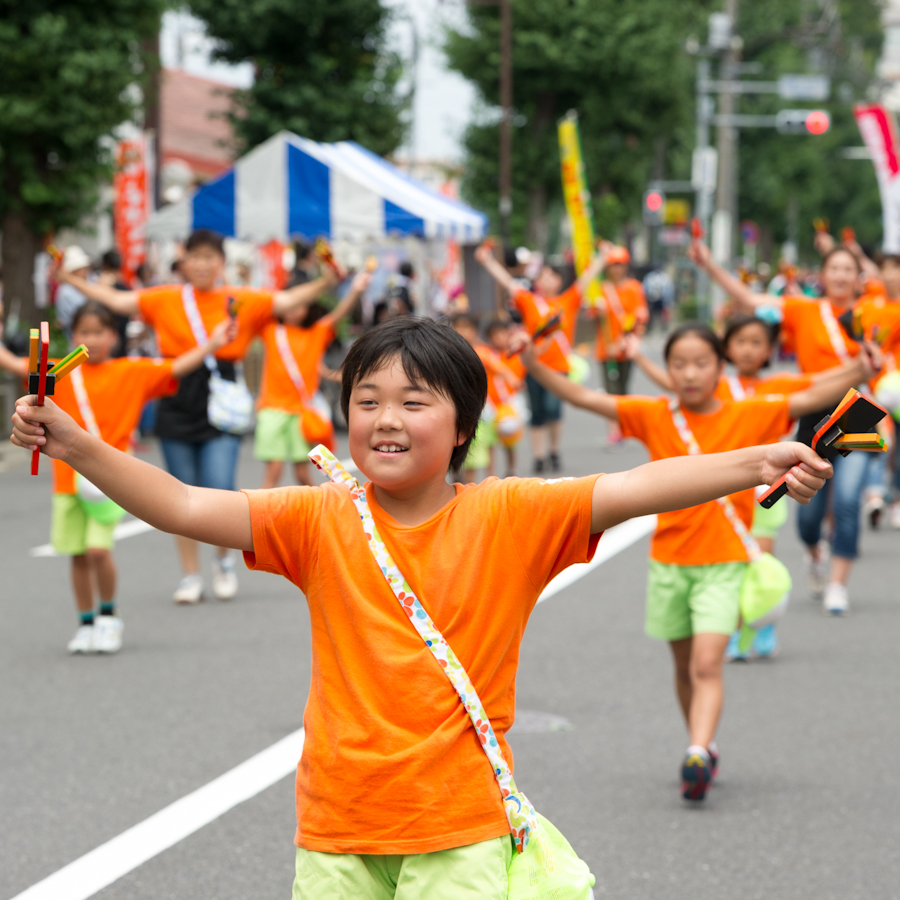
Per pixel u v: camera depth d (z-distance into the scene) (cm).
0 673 1390
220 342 1424
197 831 958
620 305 3017
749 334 1359
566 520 524
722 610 1012
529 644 1514
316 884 515
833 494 1697
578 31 8231
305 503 536
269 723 1212
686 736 1184
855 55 14575
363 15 5216
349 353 525
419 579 523
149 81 3969
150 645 1512
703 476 505
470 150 8894
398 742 507
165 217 2997
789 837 947
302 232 2902
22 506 2497
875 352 987
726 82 6988
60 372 484
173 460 1684
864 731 1197
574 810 1001
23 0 3566
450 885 503
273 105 5250
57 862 902
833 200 14812
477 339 2458
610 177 8969
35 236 3784
